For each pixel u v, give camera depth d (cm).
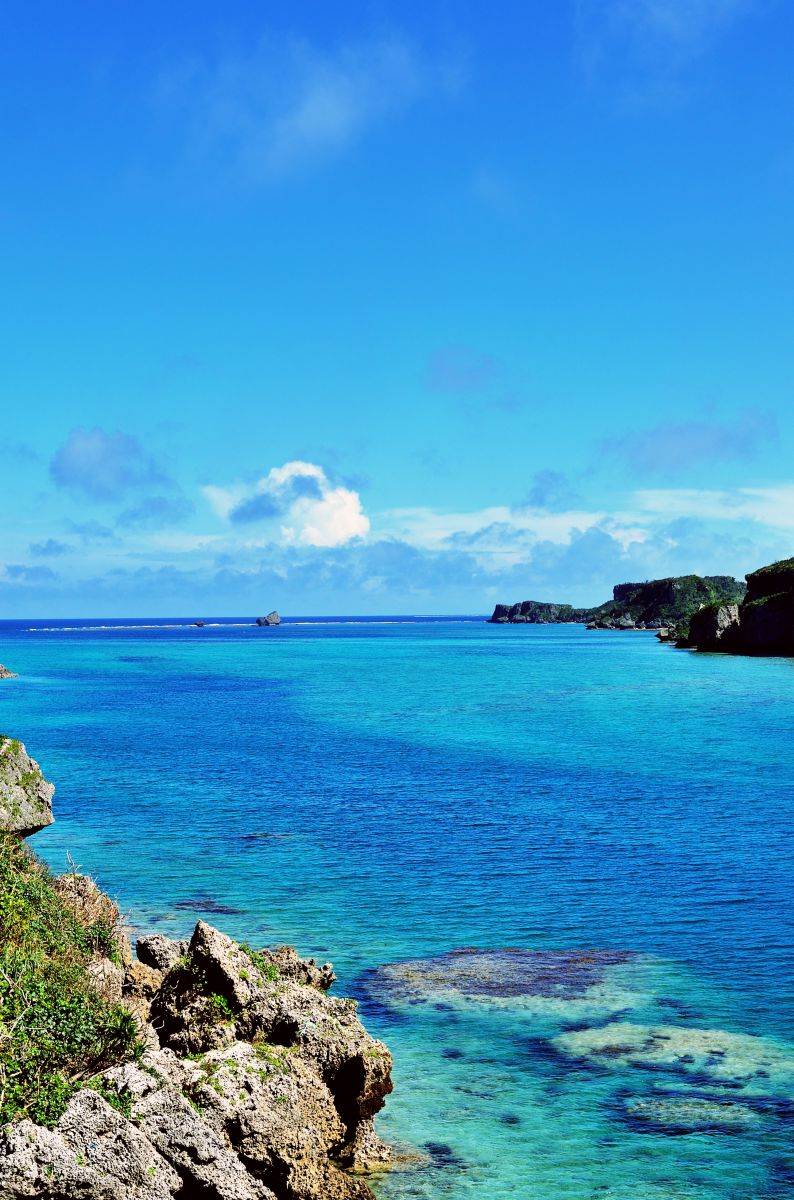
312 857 4047
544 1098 2066
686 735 7956
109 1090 1426
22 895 2139
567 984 2670
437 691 12388
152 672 16638
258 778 6044
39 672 16662
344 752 7150
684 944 2984
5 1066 1398
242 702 11112
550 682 13612
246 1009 1780
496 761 6688
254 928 3128
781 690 11994
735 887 3594
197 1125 1442
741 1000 2556
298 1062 1688
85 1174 1273
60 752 7194
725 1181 1775
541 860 3991
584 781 5872
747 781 5831
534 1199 1717
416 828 4594
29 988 1645
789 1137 1914
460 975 2734
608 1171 1803
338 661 19838
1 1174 1216
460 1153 1855
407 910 3322
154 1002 1873
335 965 2808
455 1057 2248
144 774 6212
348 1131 1761
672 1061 2223
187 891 3544
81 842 4328
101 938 2283
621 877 3731
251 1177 1481
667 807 5066
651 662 18125
